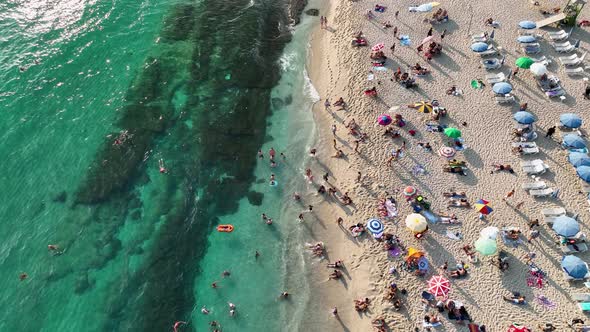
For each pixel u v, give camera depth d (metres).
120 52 46.38
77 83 42.97
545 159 36.44
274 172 37.47
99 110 40.94
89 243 32.62
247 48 47.91
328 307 30.02
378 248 31.88
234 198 35.78
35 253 31.94
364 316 29.14
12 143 37.88
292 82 44.78
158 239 33.16
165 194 35.66
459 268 30.48
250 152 38.84
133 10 50.97
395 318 28.58
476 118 39.31
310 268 31.88
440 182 35.22
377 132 38.66
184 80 44.38
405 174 35.81
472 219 33.06
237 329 29.19
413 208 33.78
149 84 43.62
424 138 38.06
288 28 50.75
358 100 41.34
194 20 50.72
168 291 30.70
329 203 35.09
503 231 32.12
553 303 28.84
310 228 33.88
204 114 41.50
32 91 41.72
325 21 50.31
